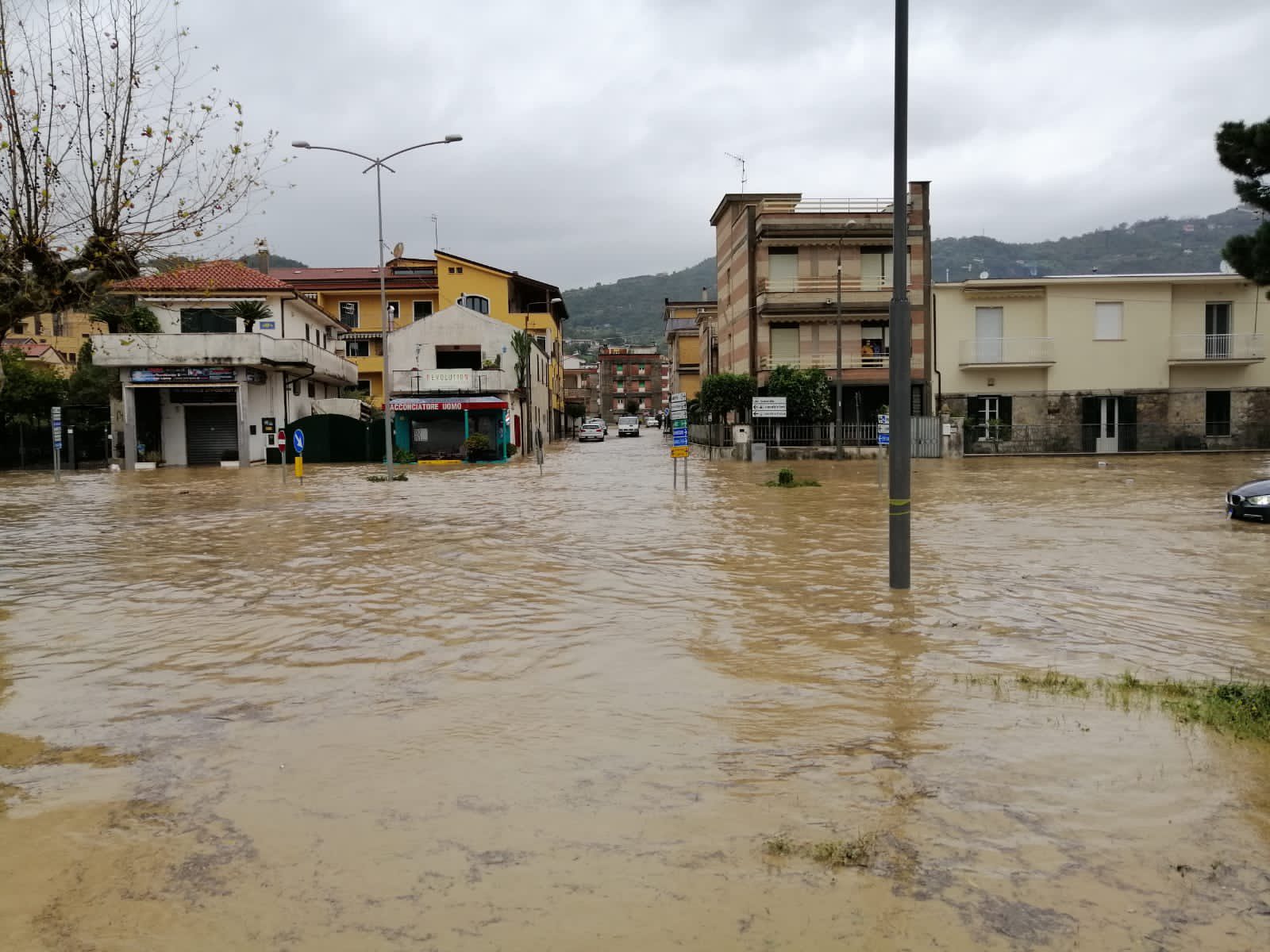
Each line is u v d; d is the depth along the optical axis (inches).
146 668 286.7
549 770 197.2
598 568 471.8
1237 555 506.9
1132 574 447.5
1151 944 128.8
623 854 157.0
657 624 341.1
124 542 597.0
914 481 1097.4
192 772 198.2
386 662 290.4
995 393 1696.6
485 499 896.9
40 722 234.5
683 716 233.0
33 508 857.5
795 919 136.3
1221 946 128.2
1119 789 181.5
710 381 1705.2
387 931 133.9
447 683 266.4
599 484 1098.7
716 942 130.5
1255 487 667.4
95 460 1662.2
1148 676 269.0
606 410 5994.1
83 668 287.6
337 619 355.3
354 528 662.5
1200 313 1690.5
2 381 406.9
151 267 424.5
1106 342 1683.1
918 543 557.0
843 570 462.6
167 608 378.9
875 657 291.9
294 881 149.4
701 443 2017.7
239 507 840.9
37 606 387.9
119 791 188.1
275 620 353.4
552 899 142.4
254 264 2263.8
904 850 157.4
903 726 223.0
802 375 1600.6
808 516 721.6
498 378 1756.9
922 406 1706.4
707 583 426.6
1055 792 180.9
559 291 2787.9
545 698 250.2
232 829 169.3
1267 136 944.9
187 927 136.4
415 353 1892.2
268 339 1588.3
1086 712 232.2
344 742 216.4
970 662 285.9
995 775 189.8
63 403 1665.8
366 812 176.1
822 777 191.0
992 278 1745.8
